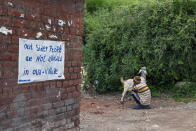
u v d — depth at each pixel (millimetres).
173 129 6086
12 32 3910
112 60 10984
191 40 9758
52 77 4668
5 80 3855
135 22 10500
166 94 10648
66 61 4969
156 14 10023
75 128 5293
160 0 10398
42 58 4445
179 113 7711
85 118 7383
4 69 3830
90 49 11391
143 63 10352
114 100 10281
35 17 4266
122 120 7117
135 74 10672
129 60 10375
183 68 10305
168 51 10109
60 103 4883
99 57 11312
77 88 5316
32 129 4336
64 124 4996
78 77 5312
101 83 11352
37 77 4371
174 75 10336
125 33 10531
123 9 11172
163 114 7676
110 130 6160
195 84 10633
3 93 3834
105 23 11398
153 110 8344
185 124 6453
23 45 4094
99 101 10070
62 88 4922
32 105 4320
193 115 7391
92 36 11453
